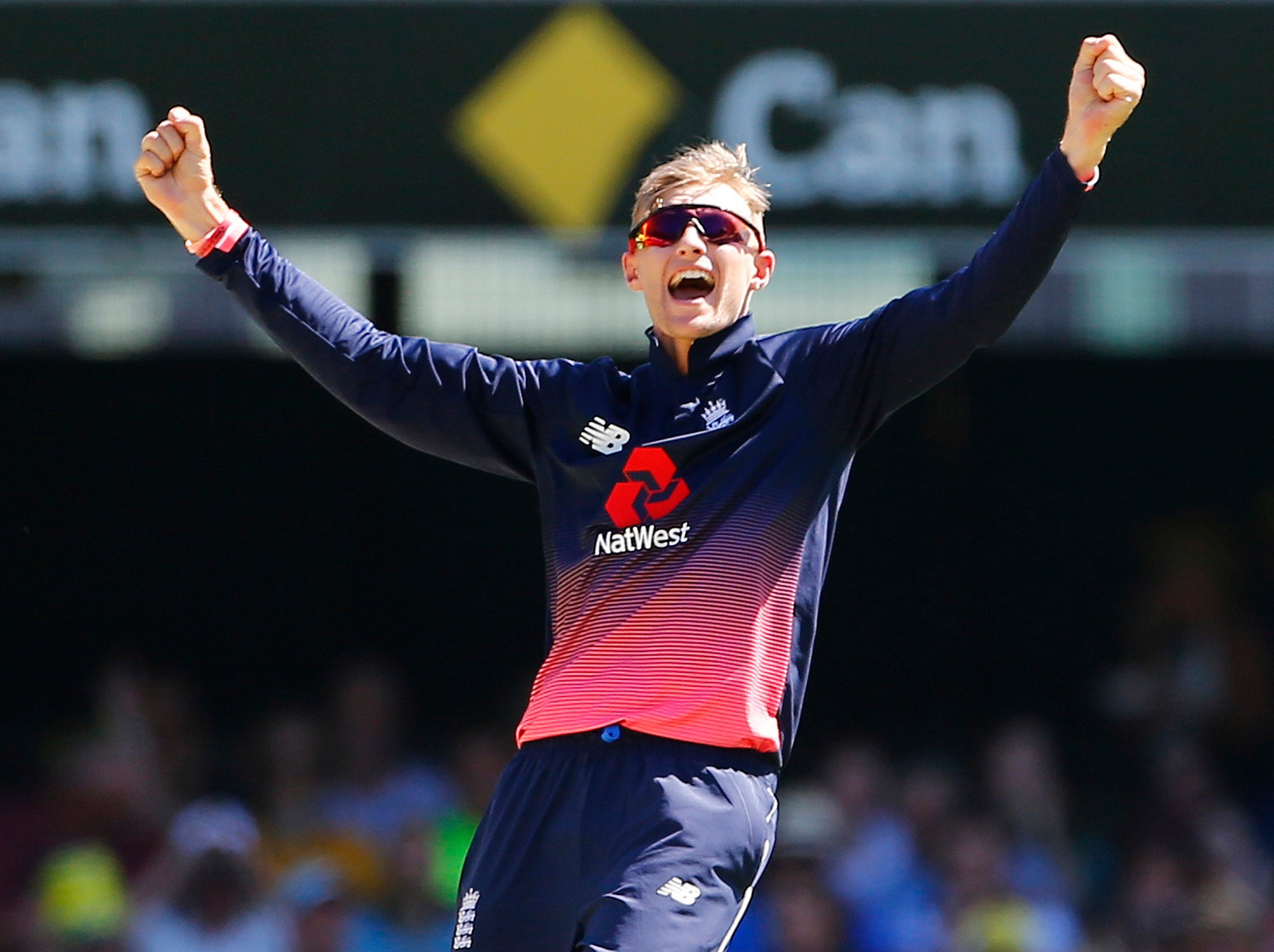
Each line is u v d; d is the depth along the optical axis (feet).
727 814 37.35
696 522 38.68
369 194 82.89
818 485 39.37
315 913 86.63
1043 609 124.88
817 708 123.95
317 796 99.60
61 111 82.53
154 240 83.10
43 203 82.64
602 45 82.64
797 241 83.20
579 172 82.69
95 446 122.11
